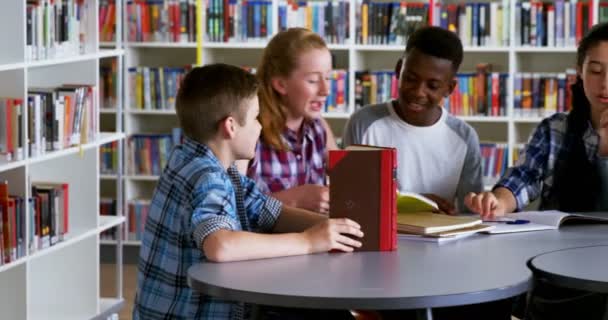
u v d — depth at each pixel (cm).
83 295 479
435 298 227
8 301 412
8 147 397
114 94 701
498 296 234
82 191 475
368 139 390
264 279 240
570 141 358
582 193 356
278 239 264
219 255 253
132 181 712
